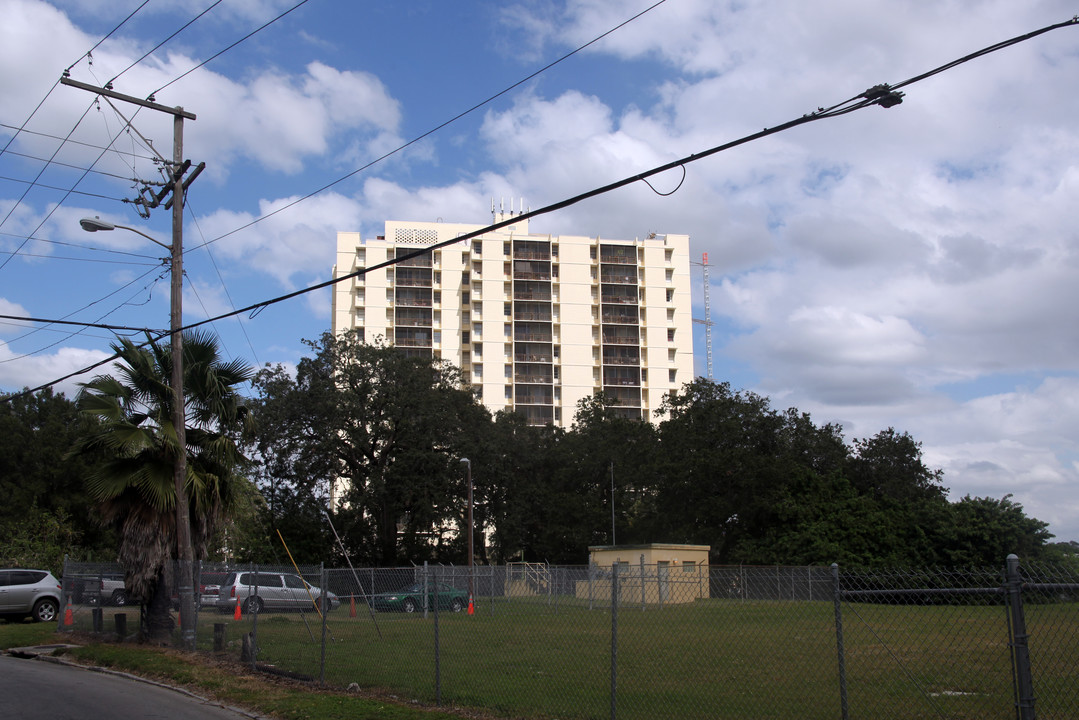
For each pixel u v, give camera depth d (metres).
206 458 20.03
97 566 20.86
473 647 17.17
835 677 12.75
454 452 54.12
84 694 12.62
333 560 51.94
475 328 103.00
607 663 14.56
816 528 45.41
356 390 52.50
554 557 63.56
